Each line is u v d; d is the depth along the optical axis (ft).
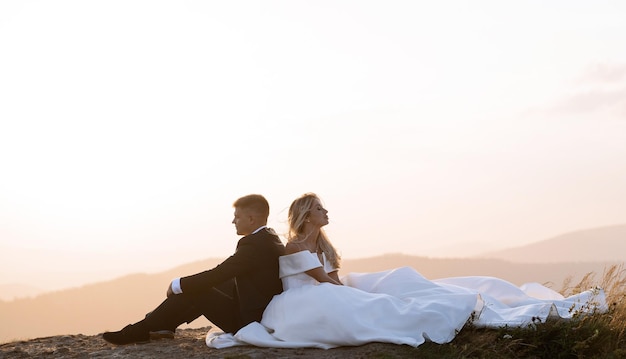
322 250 22.06
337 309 19.65
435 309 20.13
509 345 19.33
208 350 20.25
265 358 18.80
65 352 20.83
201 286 20.70
